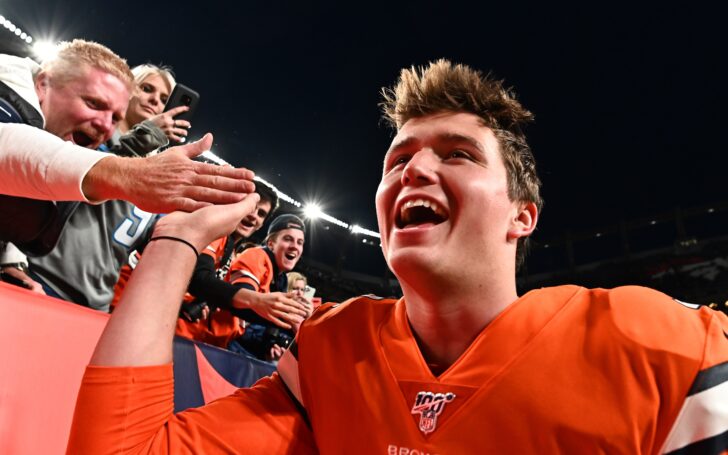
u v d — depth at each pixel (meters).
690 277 12.41
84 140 1.46
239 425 0.68
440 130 0.73
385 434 0.61
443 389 0.60
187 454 0.62
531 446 0.54
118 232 1.58
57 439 0.92
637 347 0.55
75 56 1.40
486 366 0.60
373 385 0.65
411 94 0.81
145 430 0.59
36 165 0.90
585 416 0.54
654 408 0.53
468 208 0.66
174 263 0.66
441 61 0.84
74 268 1.48
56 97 1.37
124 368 0.58
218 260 2.50
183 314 2.00
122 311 0.62
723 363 0.53
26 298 0.93
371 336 0.71
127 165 0.84
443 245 0.65
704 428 0.51
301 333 0.77
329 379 0.69
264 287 2.53
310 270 13.55
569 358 0.58
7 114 1.10
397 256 0.64
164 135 1.62
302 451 0.71
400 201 0.68
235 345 2.58
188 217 0.71
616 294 0.64
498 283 0.67
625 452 0.52
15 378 0.88
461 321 0.67
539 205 0.80
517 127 0.80
